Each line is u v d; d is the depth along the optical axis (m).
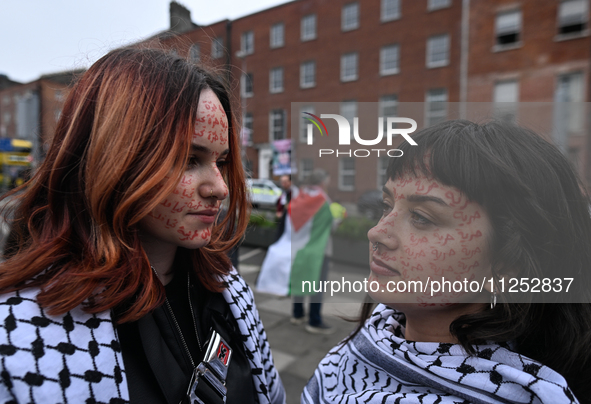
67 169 0.56
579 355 0.62
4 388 0.46
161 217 0.57
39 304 0.51
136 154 0.53
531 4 10.47
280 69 15.39
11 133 27.89
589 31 9.88
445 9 11.98
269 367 0.90
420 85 12.41
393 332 0.75
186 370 0.65
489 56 11.17
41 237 0.57
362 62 13.49
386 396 0.62
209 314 0.74
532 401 0.54
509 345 0.62
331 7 14.00
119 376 0.54
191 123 0.55
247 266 4.45
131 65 0.57
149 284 0.58
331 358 0.85
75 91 0.58
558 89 10.27
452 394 0.58
